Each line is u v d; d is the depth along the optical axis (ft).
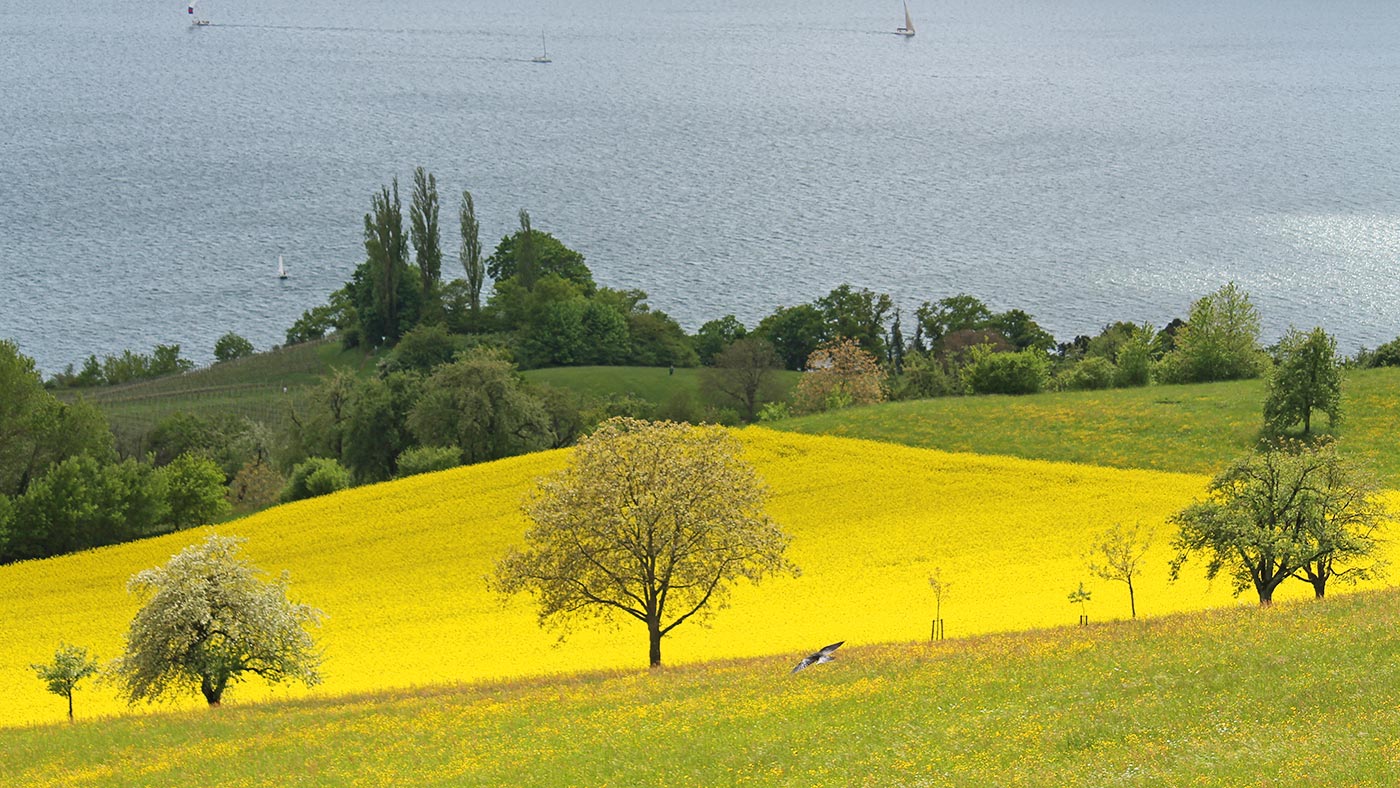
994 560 241.14
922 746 112.06
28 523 313.12
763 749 116.88
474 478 316.81
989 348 429.79
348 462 426.10
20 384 365.40
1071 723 112.37
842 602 223.51
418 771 125.49
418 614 237.86
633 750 122.52
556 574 183.62
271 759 137.28
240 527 297.33
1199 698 115.03
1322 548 177.68
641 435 188.85
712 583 186.91
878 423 351.05
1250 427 317.42
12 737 164.14
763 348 581.94
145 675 179.42
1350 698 108.27
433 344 620.49
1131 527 254.06
